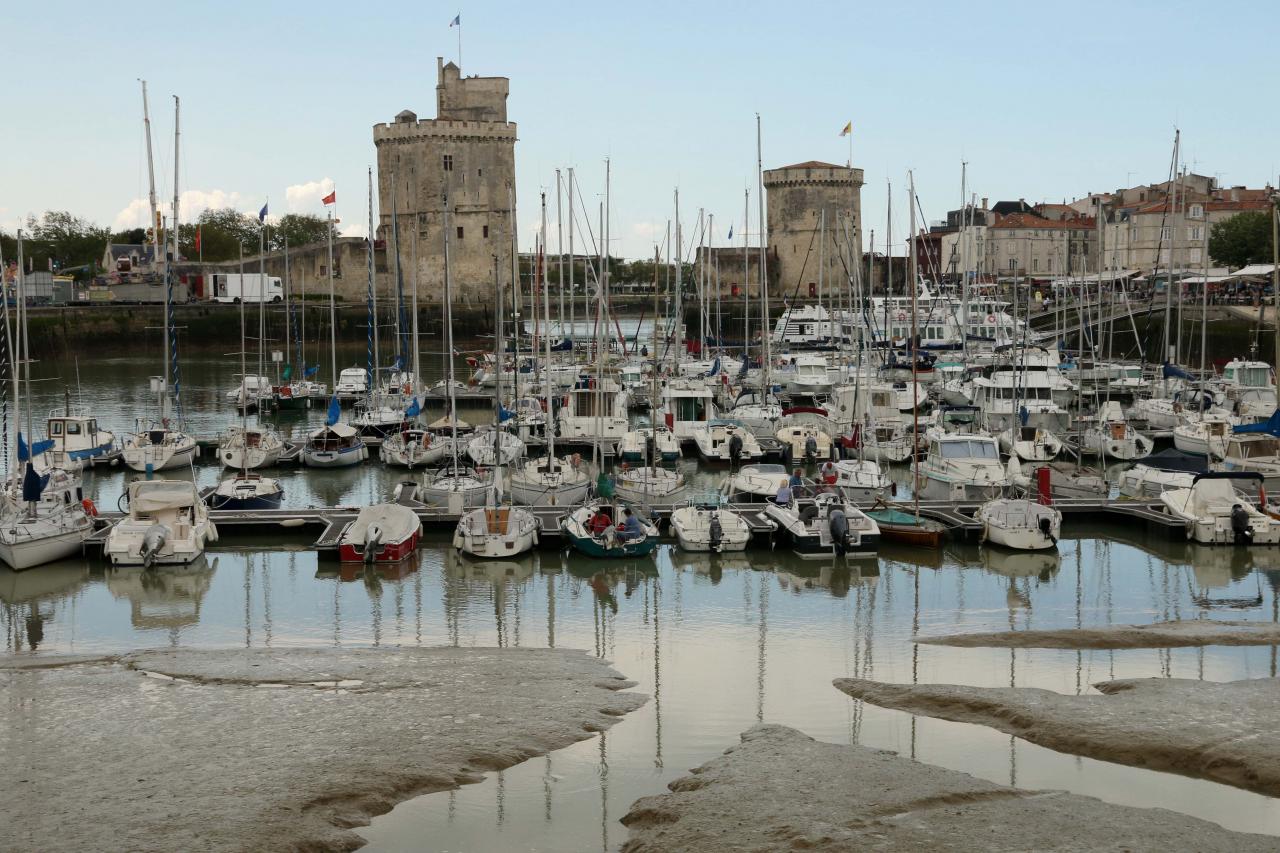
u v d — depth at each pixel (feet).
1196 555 108.37
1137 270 368.68
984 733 66.08
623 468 136.05
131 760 61.57
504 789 59.62
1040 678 75.46
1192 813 55.98
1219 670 76.54
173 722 66.95
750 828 53.67
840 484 126.82
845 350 260.01
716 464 158.61
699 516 112.68
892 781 58.54
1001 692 70.79
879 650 82.28
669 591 98.78
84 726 66.28
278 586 99.96
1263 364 208.64
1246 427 136.46
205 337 354.33
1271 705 67.41
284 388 218.38
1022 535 108.17
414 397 181.47
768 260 462.19
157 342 351.87
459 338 378.12
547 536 110.32
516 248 178.70
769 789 57.72
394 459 157.38
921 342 282.97
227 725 66.49
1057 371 209.26
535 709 69.56
